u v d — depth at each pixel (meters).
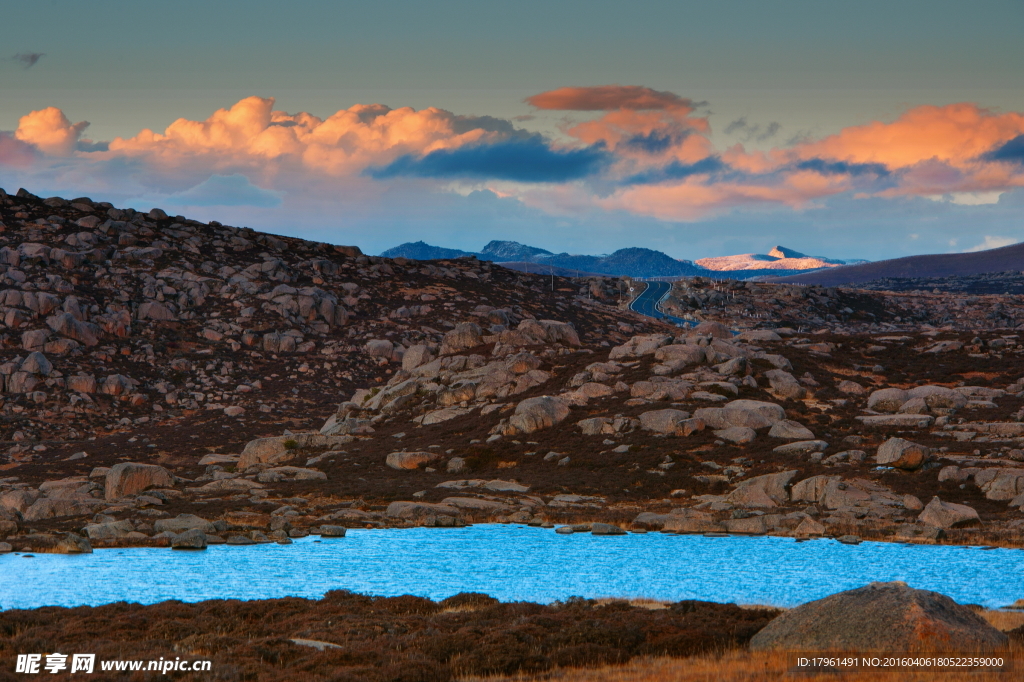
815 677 18.69
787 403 87.25
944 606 21.73
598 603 32.62
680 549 51.91
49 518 66.06
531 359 107.00
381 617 28.89
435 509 65.69
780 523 59.28
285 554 50.69
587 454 80.75
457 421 96.88
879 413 84.38
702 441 79.88
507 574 43.78
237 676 20.67
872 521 59.12
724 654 22.66
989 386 90.19
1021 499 60.41
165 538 54.81
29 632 26.19
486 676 21.45
